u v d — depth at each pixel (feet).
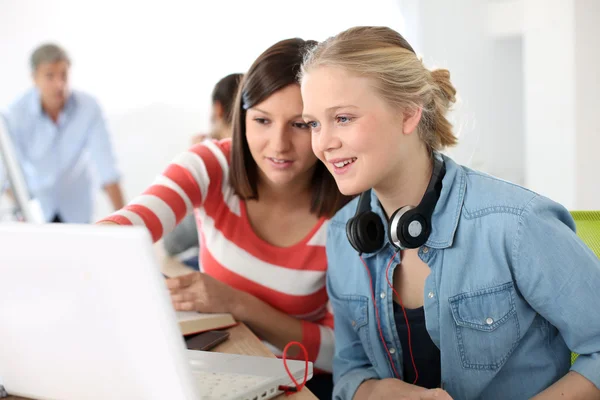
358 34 3.48
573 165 11.54
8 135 8.46
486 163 14.39
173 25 15.89
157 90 16.11
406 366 3.98
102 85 15.93
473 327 3.62
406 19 15.11
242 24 16.08
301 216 5.12
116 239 2.42
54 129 12.57
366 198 4.00
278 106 4.50
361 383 3.94
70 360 2.80
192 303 4.62
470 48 14.29
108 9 15.76
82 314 2.65
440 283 3.69
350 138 3.34
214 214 5.24
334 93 3.32
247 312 4.69
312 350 4.91
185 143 16.33
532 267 3.39
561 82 11.57
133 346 2.60
